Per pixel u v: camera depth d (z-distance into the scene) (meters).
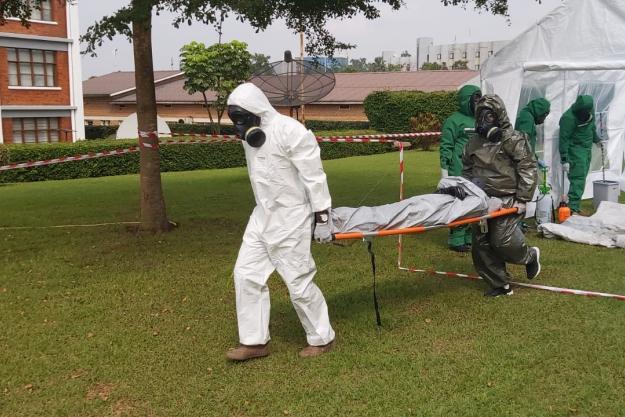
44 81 26.59
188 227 8.59
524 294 5.57
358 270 6.42
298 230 4.03
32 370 4.10
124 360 4.26
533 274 5.66
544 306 5.21
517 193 5.21
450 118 7.21
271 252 4.08
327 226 4.02
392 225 4.29
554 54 8.41
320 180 3.95
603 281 5.93
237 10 5.63
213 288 5.82
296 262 4.08
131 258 6.90
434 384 3.82
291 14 9.62
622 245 7.23
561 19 8.27
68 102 27.47
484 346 4.38
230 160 20.56
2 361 4.25
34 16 25.62
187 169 19.66
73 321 4.99
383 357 4.21
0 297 5.58
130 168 18.92
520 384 3.79
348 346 4.42
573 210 9.25
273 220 4.02
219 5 5.67
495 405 3.55
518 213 5.21
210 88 28.73
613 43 7.94
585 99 8.74
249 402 3.67
